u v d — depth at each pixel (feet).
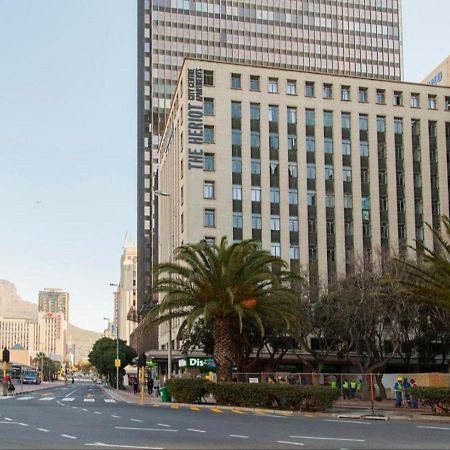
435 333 192.03
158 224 347.15
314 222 257.75
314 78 267.80
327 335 186.91
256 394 116.98
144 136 482.69
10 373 387.96
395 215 264.52
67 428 69.26
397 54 517.14
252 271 131.54
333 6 513.86
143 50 487.20
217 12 494.18
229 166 249.96
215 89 254.06
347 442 58.85
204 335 182.60
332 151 265.13
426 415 101.30
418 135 273.95
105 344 397.39
